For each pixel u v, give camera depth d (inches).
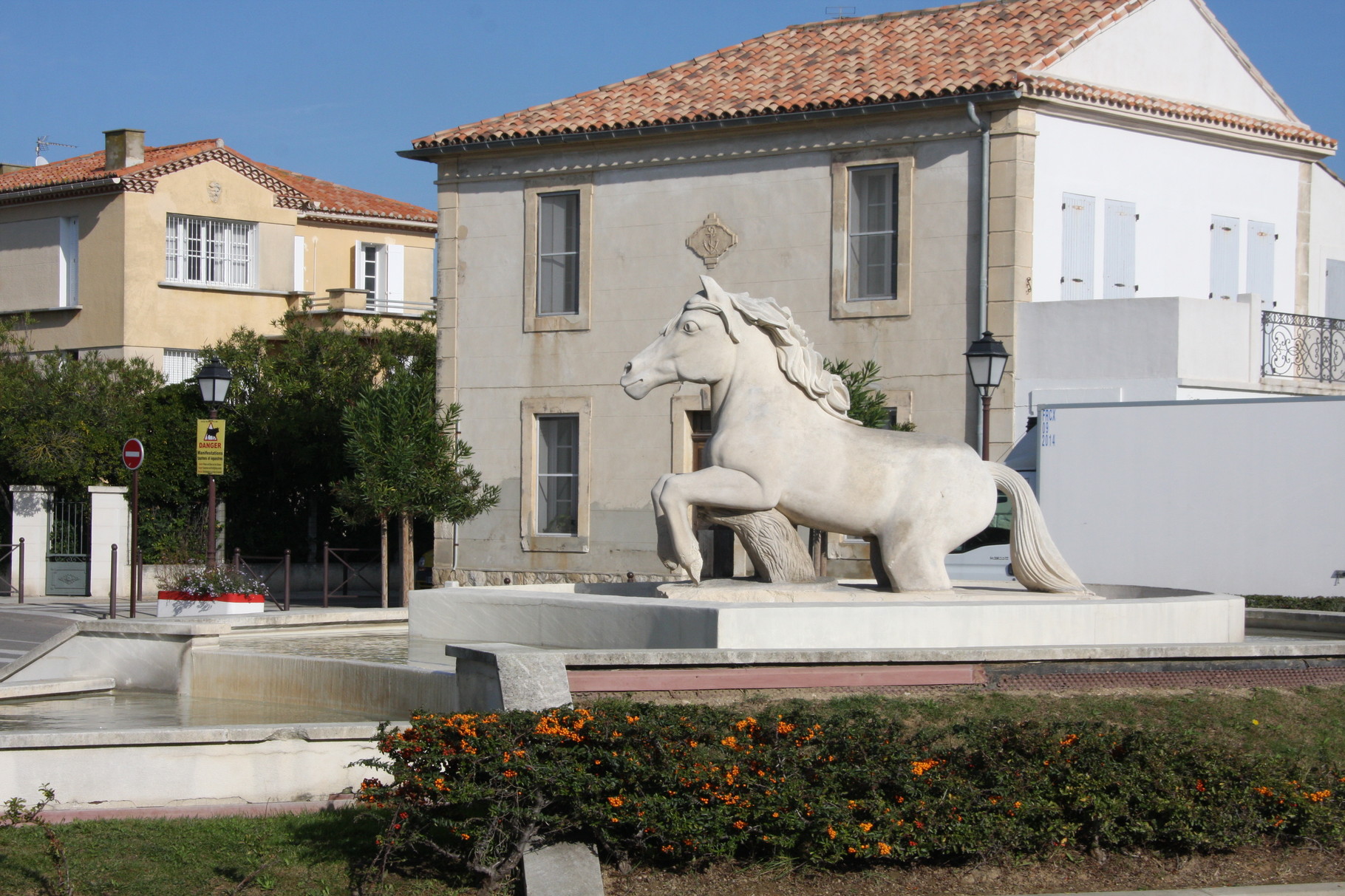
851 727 324.2
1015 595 454.6
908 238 900.0
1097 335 850.1
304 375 1261.1
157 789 368.2
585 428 1005.2
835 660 376.5
